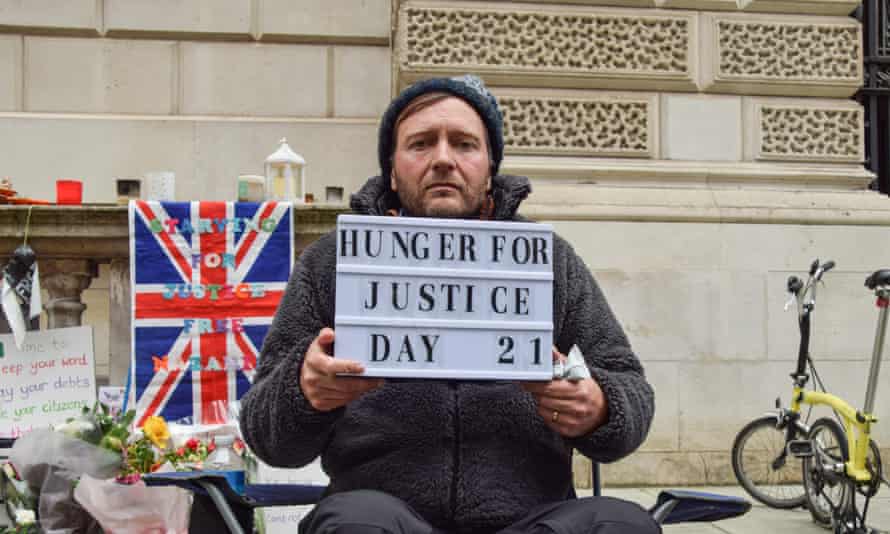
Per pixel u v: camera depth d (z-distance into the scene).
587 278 2.18
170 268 3.65
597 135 5.64
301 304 2.04
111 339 3.90
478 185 2.07
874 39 6.28
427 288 1.78
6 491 3.27
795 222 5.62
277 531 3.20
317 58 6.45
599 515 1.72
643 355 5.46
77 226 3.74
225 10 6.34
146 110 6.29
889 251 5.72
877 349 4.29
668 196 5.55
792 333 5.60
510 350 1.79
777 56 5.81
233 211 3.71
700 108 5.75
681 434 5.46
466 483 1.92
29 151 6.14
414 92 2.11
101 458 3.04
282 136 6.34
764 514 4.91
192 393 3.61
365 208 2.14
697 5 5.75
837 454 4.59
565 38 5.62
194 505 2.21
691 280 5.51
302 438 1.83
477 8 5.55
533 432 1.97
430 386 1.97
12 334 3.47
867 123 6.26
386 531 1.63
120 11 6.26
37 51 6.21
